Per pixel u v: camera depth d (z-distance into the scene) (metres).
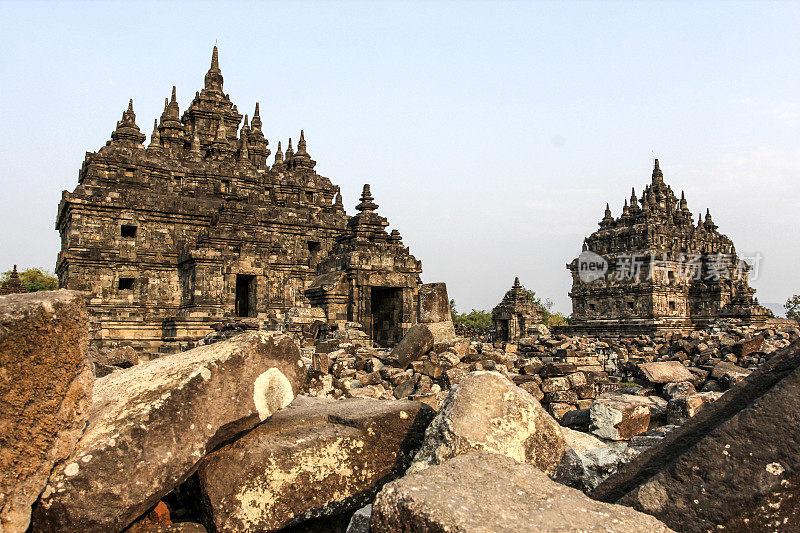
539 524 4.19
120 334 35.53
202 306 37.31
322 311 26.77
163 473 5.32
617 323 51.28
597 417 10.41
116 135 52.69
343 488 6.48
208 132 62.28
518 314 50.91
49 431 4.81
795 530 4.70
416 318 28.47
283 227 52.06
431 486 4.75
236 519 5.84
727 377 14.80
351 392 13.56
